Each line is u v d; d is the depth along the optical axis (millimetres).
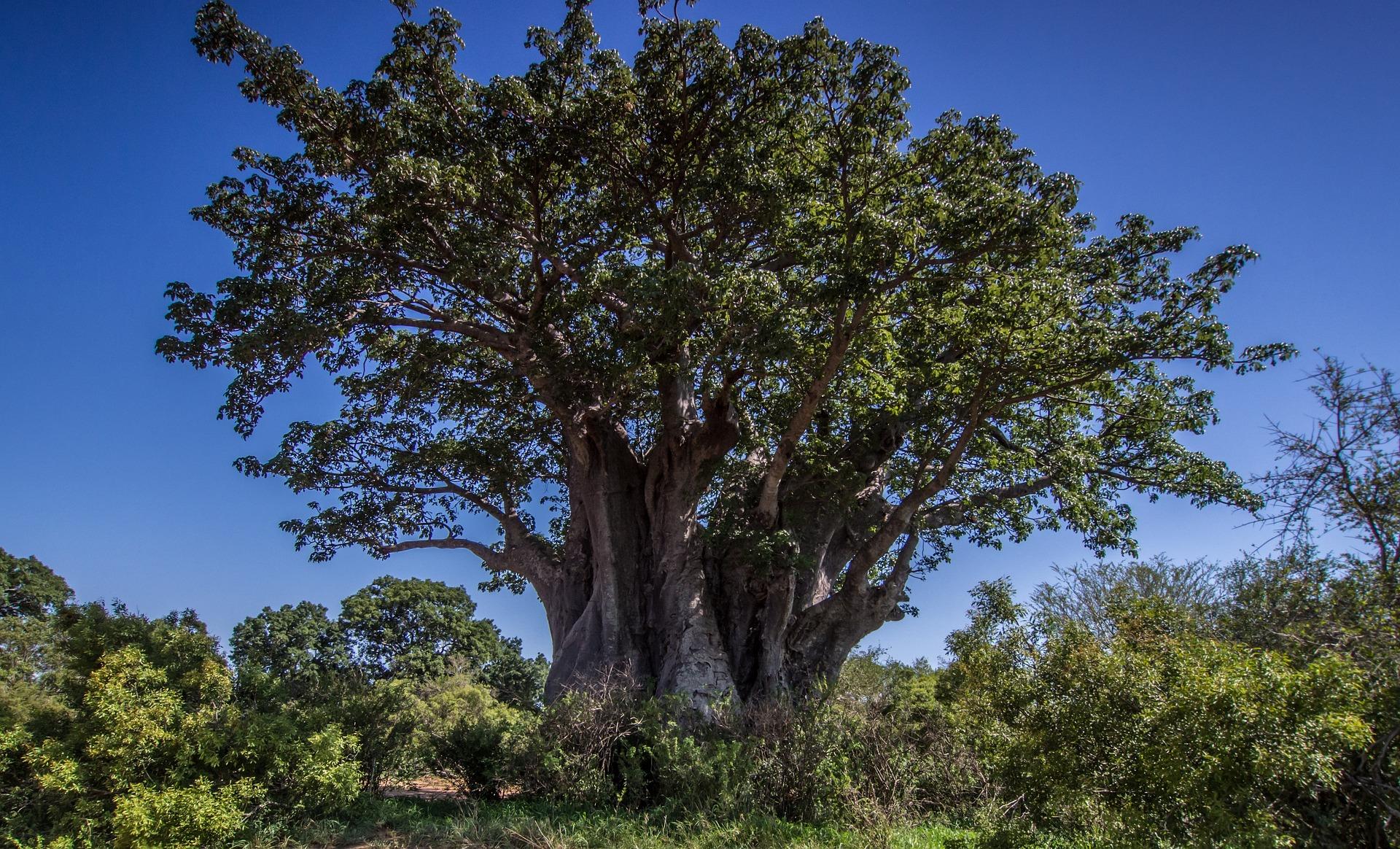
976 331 12789
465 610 39781
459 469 17641
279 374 13477
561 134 13023
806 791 10320
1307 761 5395
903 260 12242
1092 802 6562
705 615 14195
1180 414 14812
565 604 15922
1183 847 5852
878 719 11727
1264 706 5605
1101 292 13133
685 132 13336
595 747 11156
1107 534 15945
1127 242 14961
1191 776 5730
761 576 14133
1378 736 5793
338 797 9609
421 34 13047
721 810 9703
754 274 13023
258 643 33625
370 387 16219
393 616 38094
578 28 13391
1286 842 5371
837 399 16547
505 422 18344
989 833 7602
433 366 15148
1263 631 7590
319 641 36219
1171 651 6719
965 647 10219
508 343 14906
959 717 11516
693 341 13281
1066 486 15992
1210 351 12141
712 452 15016
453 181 12680
